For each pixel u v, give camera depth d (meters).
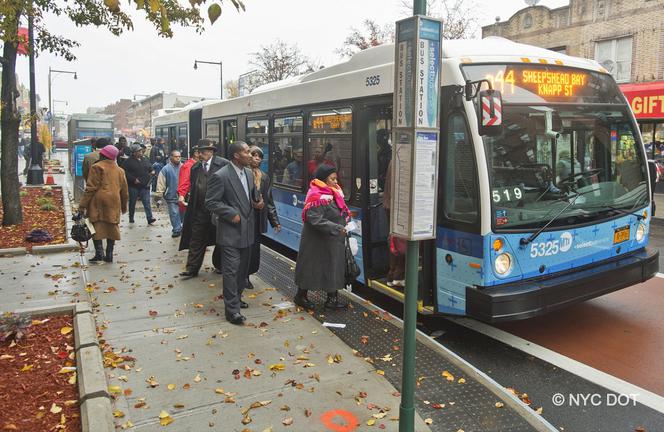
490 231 5.19
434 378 4.55
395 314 6.87
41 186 20.14
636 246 6.38
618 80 20.52
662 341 5.82
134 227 12.06
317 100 8.26
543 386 4.84
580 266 5.79
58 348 5.05
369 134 7.09
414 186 3.18
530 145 5.54
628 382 4.89
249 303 6.56
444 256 5.64
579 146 5.91
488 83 4.99
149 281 7.53
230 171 5.85
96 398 3.96
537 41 23.20
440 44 3.19
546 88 5.78
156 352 5.07
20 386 4.28
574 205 5.73
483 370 5.18
